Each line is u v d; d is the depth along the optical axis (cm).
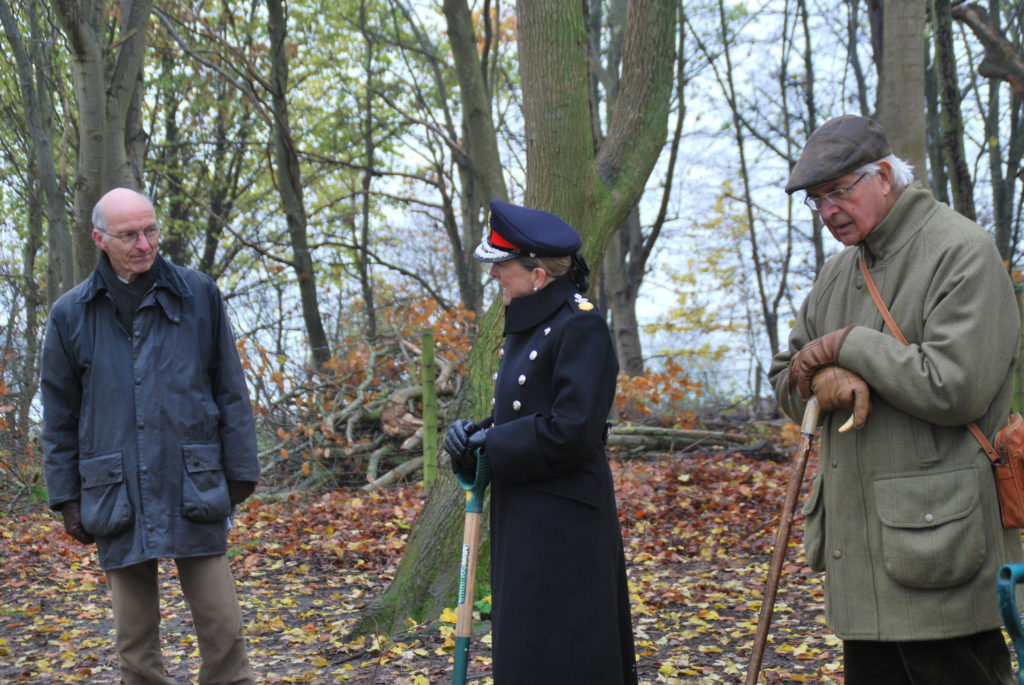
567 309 285
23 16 1175
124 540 334
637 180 531
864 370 253
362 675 444
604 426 284
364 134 2097
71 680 469
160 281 342
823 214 265
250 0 1909
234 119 2103
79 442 344
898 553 250
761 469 1041
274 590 655
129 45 852
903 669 273
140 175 1003
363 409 1084
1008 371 251
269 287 1955
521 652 277
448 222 1748
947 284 247
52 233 1200
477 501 296
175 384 340
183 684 447
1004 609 206
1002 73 761
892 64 683
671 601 577
